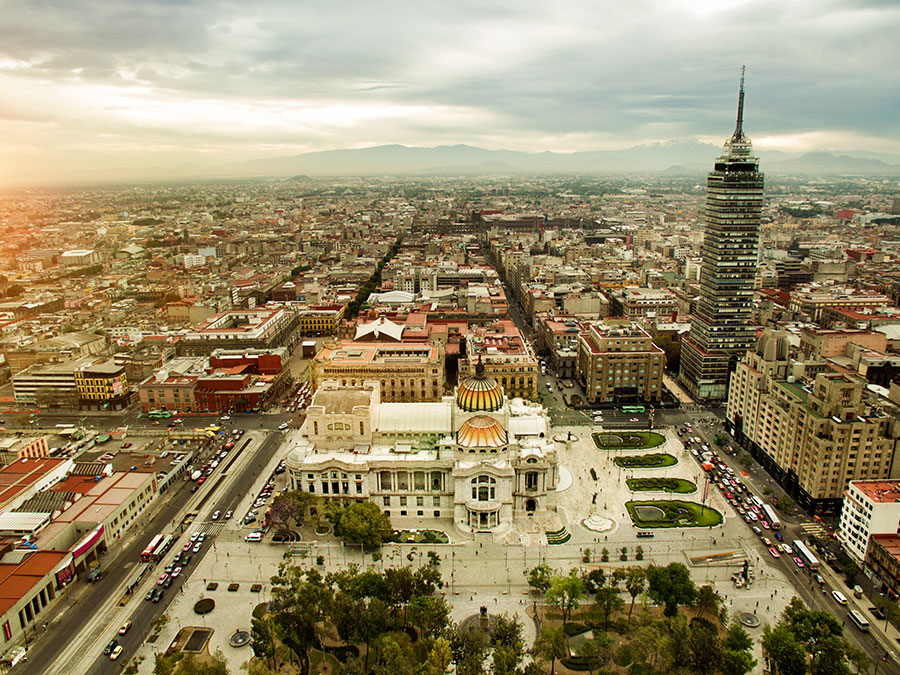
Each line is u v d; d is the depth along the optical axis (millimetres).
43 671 184250
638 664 180875
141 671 184625
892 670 182000
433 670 167500
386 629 197375
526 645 191750
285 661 188875
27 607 199625
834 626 183500
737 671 173000
